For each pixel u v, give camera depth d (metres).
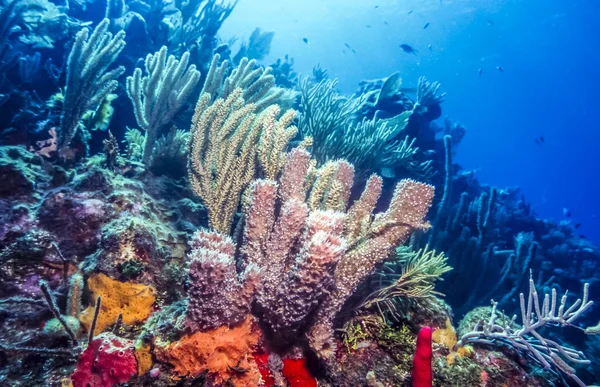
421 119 8.98
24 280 2.57
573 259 12.25
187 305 2.03
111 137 3.96
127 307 2.46
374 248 2.37
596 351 6.88
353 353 2.69
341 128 5.96
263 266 2.28
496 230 10.84
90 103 4.24
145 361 2.14
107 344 2.06
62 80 6.49
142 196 3.62
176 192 4.39
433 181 9.12
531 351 2.54
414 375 2.20
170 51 7.97
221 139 3.28
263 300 2.18
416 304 3.00
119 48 4.34
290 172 2.67
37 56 6.80
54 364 2.15
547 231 13.38
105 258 2.53
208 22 8.31
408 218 2.41
